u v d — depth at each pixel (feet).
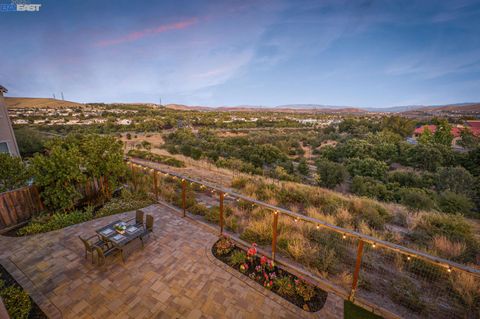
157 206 26.55
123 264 16.08
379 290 14.37
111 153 28.04
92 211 24.53
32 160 22.86
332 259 16.34
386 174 57.98
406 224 24.54
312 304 13.15
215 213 23.39
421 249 18.16
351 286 14.58
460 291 13.42
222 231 20.31
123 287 14.03
